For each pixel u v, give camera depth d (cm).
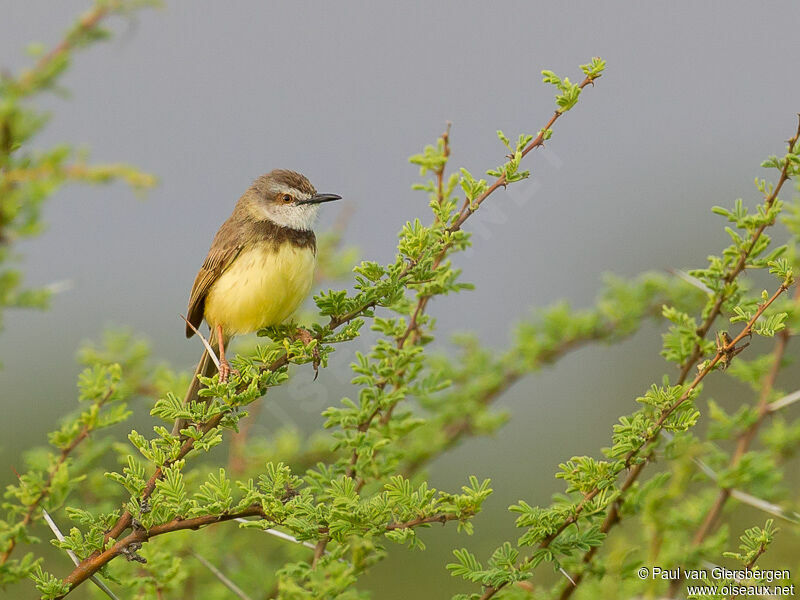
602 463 896
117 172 827
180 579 964
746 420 991
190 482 1087
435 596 1658
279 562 1263
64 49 850
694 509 988
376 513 860
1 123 817
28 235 843
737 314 921
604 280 1288
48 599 856
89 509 1048
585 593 940
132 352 1250
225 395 938
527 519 890
